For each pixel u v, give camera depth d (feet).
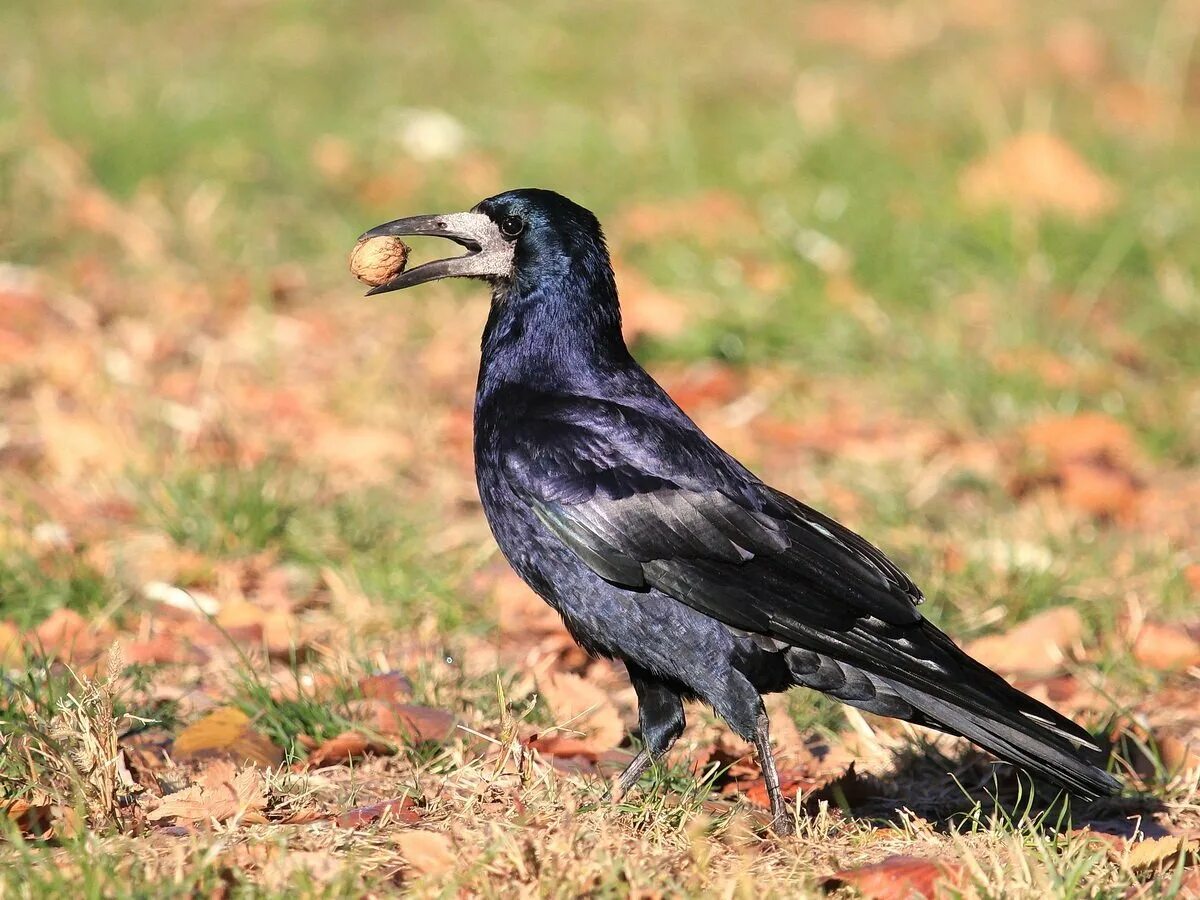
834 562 25.05
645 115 66.54
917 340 48.06
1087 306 50.60
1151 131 67.21
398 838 21.29
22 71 65.26
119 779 23.12
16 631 30.07
